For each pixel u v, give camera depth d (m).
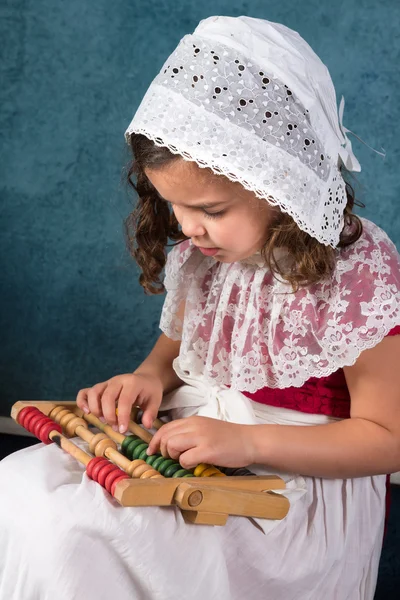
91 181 1.61
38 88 1.59
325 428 1.02
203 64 0.95
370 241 1.05
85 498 0.89
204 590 0.92
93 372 1.70
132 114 1.56
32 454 0.99
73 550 0.86
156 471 0.94
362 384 1.03
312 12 1.45
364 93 1.45
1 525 0.91
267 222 0.99
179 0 1.50
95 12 1.54
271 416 1.11
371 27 1.43
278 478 0.97
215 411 1.11
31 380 1.73
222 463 0.97
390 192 1.48
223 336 1.12
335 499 1.05
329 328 1.01
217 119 0.93
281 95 0.95
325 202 0.97
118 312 1.66
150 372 1.22
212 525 0.93
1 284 1.70
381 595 1.46
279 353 1.05
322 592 1.05
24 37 1.58
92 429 1.15
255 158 0.92
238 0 1.47
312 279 1.01
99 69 1.56
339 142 1.01
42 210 1.65
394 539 1.49
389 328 0.99
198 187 0.94
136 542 0.88
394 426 1.01
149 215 1.17
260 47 0.96
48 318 1.70
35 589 0.87
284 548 1.00
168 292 1.20
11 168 1.64
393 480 1.52
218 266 1.17
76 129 1.59
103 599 0.87
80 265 1.65
